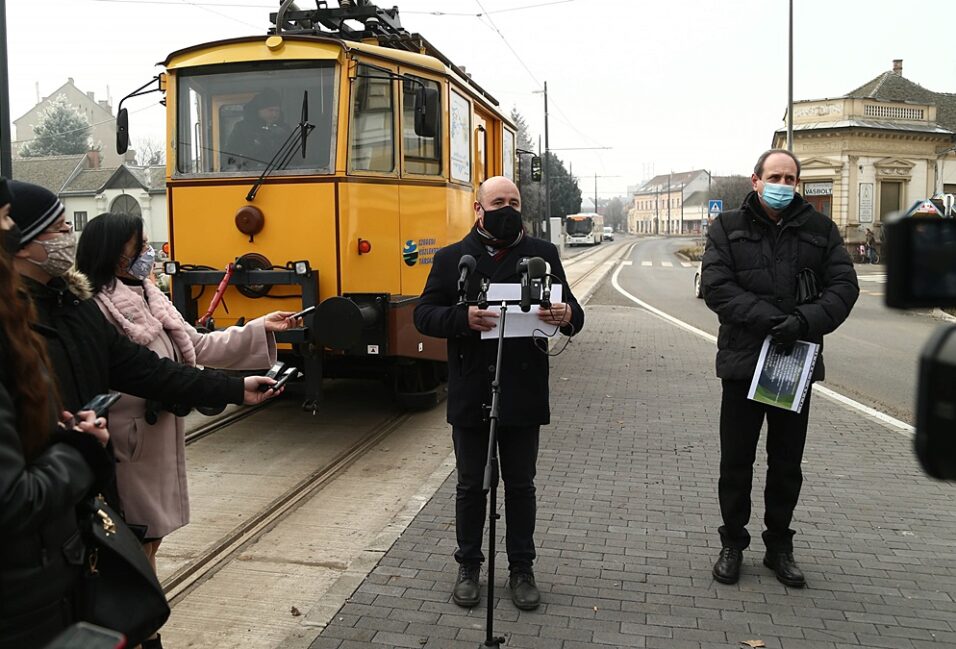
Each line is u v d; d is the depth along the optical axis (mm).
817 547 4691
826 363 11883
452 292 4082
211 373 3031
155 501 3189
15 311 2047
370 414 8438
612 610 3910
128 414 3121
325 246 6855
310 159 6906
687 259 51531
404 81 7383
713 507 5328
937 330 1345
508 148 11312
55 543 2014
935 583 4219
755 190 4129
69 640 1541
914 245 1246
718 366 4164
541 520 5082
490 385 3939
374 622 3787
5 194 2139
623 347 12898
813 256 4004
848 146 41062
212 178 7051
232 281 6957
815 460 6477
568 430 7410
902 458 6531
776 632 3703
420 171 7684
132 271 3289
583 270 38719
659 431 7375
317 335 6340
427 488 5699
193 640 3811
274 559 4766
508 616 3850
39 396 2039
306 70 6949
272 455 6953
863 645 3596
